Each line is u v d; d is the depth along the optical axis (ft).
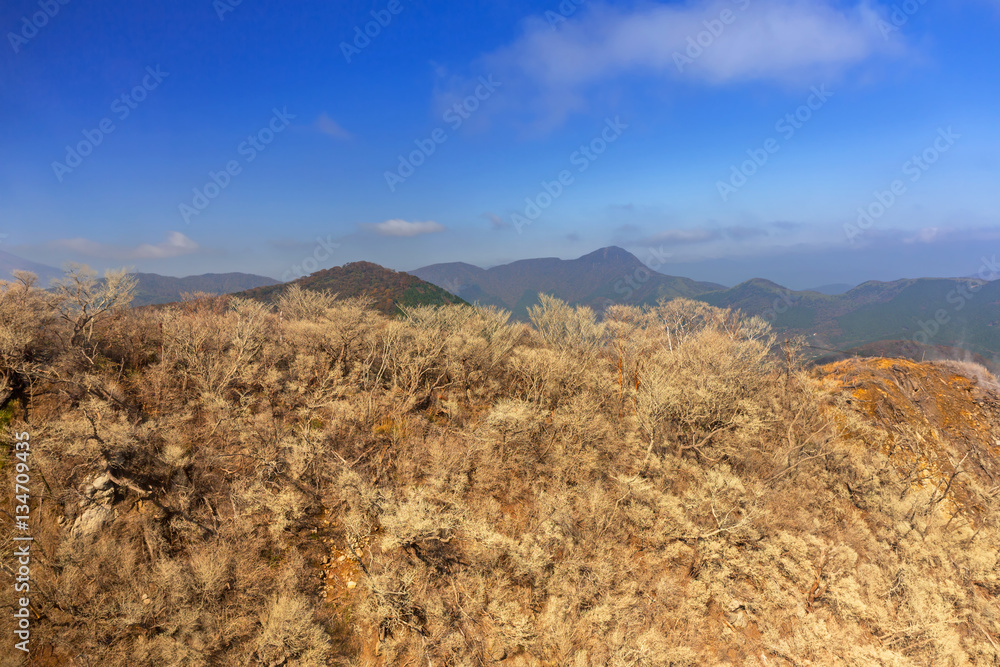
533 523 58.49
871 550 65.98
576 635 48.14
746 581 59.67
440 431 71.56
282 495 52.60
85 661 38.09
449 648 44.83
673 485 69.05
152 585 43.27
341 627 47.09
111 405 55.67
